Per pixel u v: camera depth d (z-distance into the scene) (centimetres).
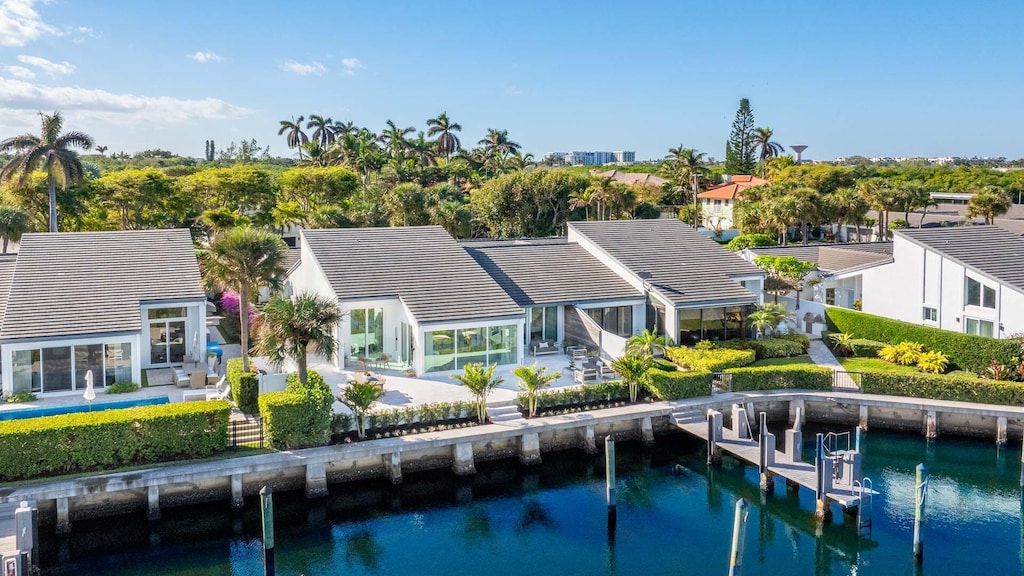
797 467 3083
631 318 4691
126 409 2948
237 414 3328
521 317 4081
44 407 3269
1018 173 13800
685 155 10925
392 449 3073
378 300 4047
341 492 3075
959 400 3731
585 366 3916
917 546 2642
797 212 8212
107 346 3672
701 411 3653
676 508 3036
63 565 2578
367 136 13300
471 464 3222
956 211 11188
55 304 3706
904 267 4875
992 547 2725
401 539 2795
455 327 3947
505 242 5350
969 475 3347
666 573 2556
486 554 2683
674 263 4922
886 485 3244
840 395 3822
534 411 3469
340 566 2598
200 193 9019
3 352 3450
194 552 2688
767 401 3816
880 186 8850
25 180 6925
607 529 2867
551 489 3216
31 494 2600
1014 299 4234
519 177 9731
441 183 11788
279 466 2905
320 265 4256
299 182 9581
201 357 4075
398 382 3806
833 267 5575
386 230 4819
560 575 2542
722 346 4366
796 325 5034
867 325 4569
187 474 2788
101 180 8231
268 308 3244
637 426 3591
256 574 2542
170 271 4162
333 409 3362
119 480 2717
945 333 4159
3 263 4369
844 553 2684
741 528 2403
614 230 5356
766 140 15888
